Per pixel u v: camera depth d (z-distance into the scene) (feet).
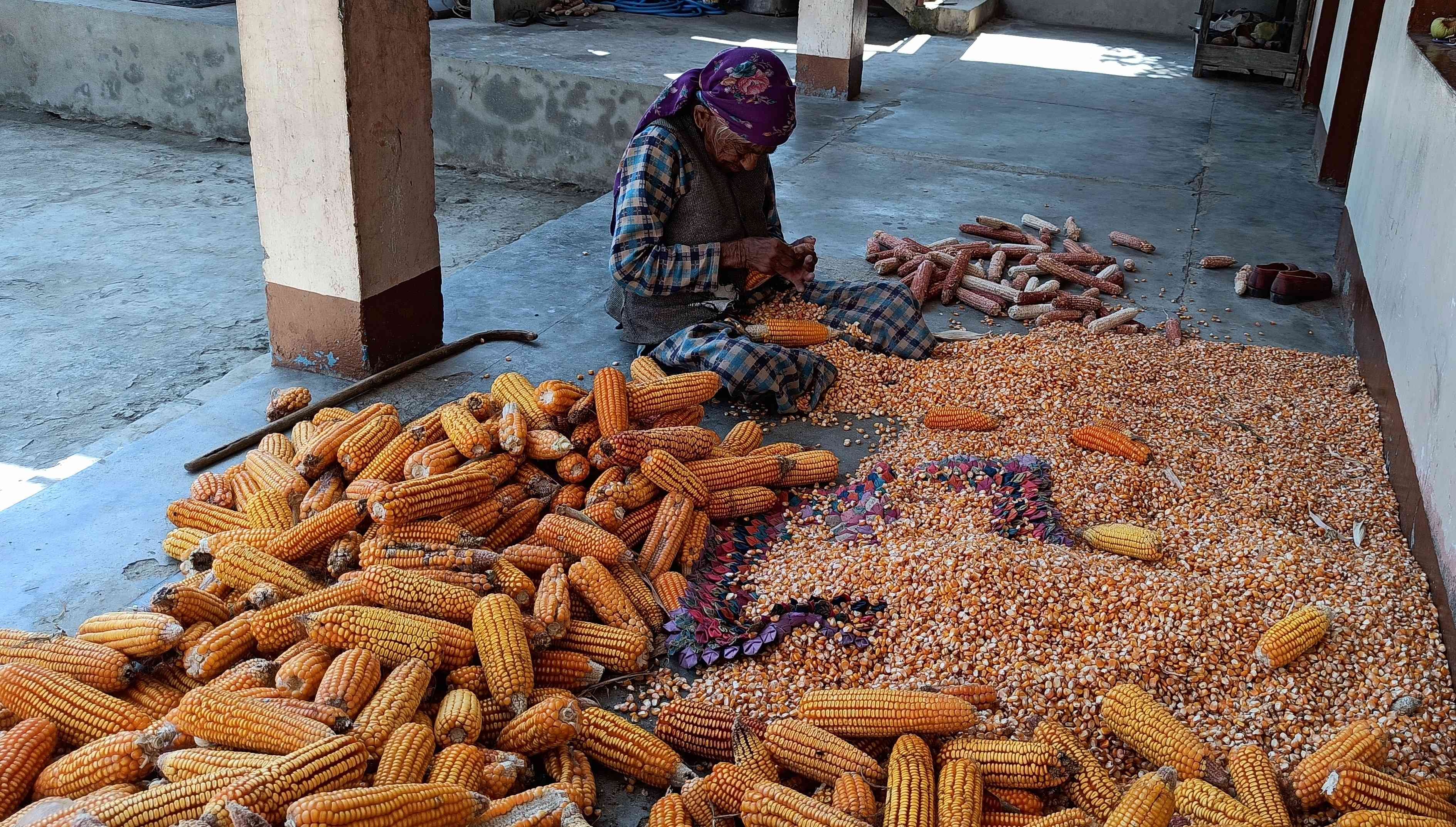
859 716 8.11
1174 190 26.50
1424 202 13.93
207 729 7.28
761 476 11.87
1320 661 9.20
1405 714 8.63
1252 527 11.43
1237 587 10.03
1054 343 16.39
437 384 15.08
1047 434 13.69
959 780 7.45
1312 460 13.46
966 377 15.29
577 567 9.65
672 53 37.88
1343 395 15.35
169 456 12.84
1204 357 16.56
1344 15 29.50
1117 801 7.55
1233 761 7.89
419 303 15.87
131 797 6.83
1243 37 41.73
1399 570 10.72
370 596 8.88
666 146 14.16
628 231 14.25
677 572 10.67
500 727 8.27
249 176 32.37
